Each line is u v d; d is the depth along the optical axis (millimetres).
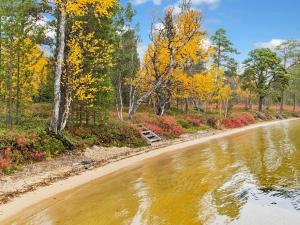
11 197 13234
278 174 15672
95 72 25359
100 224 10234
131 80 33906
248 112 65062
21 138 18328
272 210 10781
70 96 22469
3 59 21875
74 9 19922
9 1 20844
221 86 46125
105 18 24406
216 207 11328
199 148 26484
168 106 52938
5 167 15922
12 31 21141
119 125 27594
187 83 39469
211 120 44281
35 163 17719
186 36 35156
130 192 13734
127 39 32219
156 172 17594
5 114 28344
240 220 10047
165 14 34469
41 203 12555
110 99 26875
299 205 11148
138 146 26234
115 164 20000
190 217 10477
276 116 72250
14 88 23828
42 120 27562
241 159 20359
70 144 20844
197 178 15727
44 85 26109
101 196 13289
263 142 28969
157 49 35375
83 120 30594
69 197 13266
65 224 10359
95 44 23406
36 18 21922
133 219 10516
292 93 89812
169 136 31938
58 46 22000
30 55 24266
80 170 18062
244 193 12766
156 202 12188
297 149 23547
